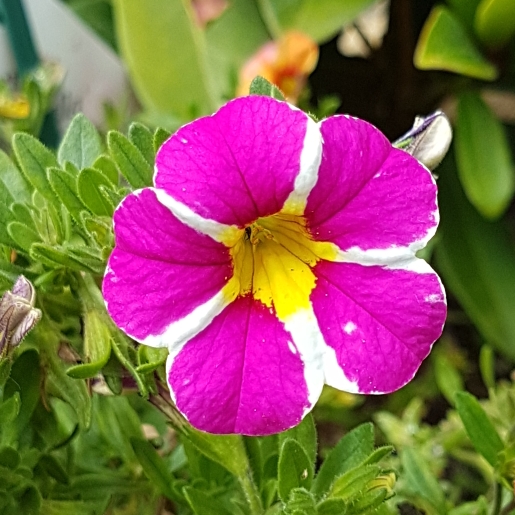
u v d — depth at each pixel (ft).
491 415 0.35
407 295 0.23
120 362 0.26
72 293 0.28
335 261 0.24
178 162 0.21
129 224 0.21
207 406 0.22
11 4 0.49
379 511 0.29
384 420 0.49
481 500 0.35
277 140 0.21
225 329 0.23
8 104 0.43
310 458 0.28
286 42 0.46
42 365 0.28
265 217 0.24
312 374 0.23
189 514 0.34
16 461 0.28
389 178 0.22
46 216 0.28
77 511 0.31
